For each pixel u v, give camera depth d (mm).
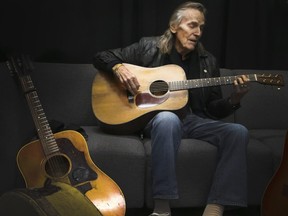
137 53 2176
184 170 1860
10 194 1188
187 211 2068
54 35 2551
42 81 2283
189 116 2094
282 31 2775
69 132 1786
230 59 2760
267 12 2725
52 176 1660
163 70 2061
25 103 2031
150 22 2623
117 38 2635
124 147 1846
